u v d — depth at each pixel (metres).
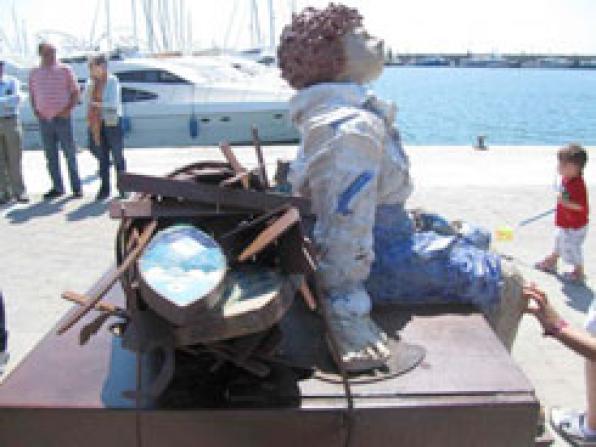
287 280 1.87
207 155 12.09
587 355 2.42
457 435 1.86
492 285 2.40
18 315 4.80
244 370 1.96
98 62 8.20
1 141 8.11
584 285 5.47
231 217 1.99
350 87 2.23
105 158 8.41
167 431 1.83
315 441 1.84
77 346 2.19
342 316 2.07
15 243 6.60
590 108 37.47
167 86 17.62
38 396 1.89
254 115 17.78
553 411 3.39
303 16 2.30
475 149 12.30
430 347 2.12
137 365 1.94
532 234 6.89
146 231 1.88
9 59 21.23
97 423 1.83
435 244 2.40
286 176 2.61
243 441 1.84
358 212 2.07
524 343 4.36
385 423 1.83
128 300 1.79
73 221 7.42
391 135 2.35
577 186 5.45
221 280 1.68
